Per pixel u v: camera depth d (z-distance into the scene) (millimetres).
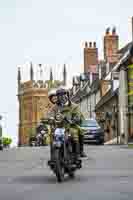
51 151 14086
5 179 15023
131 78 58531
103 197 11102
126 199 10742
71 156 14391
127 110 60406
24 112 151250
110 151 30578
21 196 11352
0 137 58594
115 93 66312
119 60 70312
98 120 78000
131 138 58938
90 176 15664
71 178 15086
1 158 24641
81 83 99125
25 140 149750
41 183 13922
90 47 90625
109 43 77625
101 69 81125
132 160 22359
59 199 10836
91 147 38281
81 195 11438
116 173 16594
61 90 14914
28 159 23828
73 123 14781
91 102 87750
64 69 152875
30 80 148125
